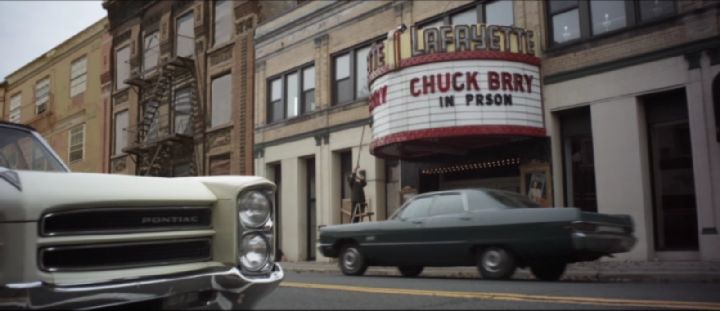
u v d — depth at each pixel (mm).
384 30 18531
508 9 15602
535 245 8961
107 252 2939
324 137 20250
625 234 9367
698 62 12195
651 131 13391
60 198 2822
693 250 12586
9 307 2660
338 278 9656
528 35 14672
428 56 14523
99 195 2920
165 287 2979
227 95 25047
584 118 14438
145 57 29703
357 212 18188
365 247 10773
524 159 14977
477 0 16109
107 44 31250
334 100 20328
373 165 18469
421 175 17625
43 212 2770
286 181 21734
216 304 3166
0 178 2926
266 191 3473
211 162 25438
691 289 7160
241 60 24281
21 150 4090
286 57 22219
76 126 28906
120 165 30062
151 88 28172
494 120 14117
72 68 29766
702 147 12078
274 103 22906
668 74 12641
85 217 2889
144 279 2949
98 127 30156
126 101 30219
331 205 19859
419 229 10148
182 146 26938
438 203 10211
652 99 13359
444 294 6203
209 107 25797
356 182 18281
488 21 16000
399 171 18281
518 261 9422
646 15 13258
